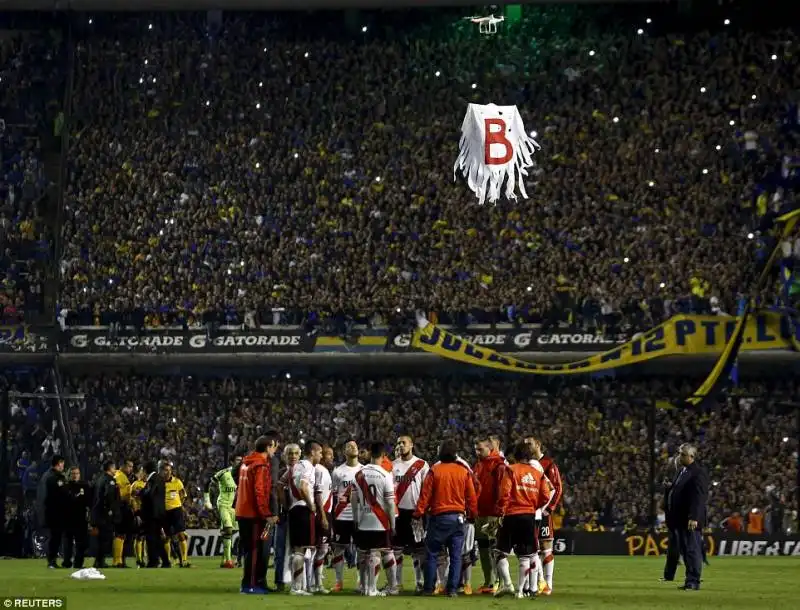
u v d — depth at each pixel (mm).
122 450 71375
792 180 78625
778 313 69875
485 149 47906
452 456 32656
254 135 84562
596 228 77562
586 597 33906
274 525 35312
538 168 81125
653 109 82875
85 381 74438
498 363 71312
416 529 33594
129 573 44781
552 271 75875
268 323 73250
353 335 72750
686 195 78625
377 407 72938
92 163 83125
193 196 81750
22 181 83000
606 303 73062
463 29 88438
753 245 75750
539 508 32562
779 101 82438
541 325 72250
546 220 78312
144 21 88875
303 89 86188
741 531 65562
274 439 33812
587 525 67125
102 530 48594
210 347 72938
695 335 70062
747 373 71000
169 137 84438
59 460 48062
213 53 87812
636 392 72188
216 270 78375
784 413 70312
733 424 70312
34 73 86938
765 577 44844
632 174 80062
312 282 77000
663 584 40375
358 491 33125
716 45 85250
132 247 79500
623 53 85812
